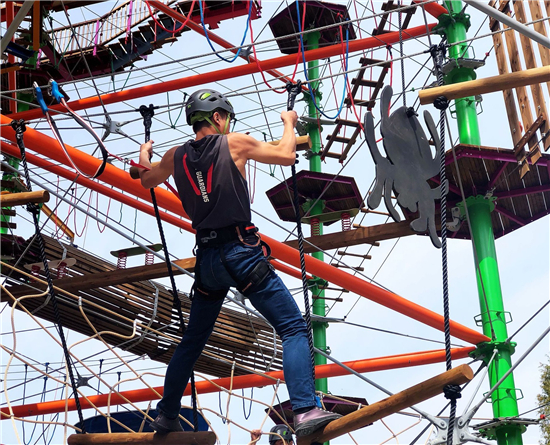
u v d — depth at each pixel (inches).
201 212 183.6
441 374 160.1
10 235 480.7
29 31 566.6
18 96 600.1
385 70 576.1
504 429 513.0
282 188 666.2
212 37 583.5
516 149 548.1
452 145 502.0
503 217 635.5
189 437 202.8
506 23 293.1
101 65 668.1
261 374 496.4
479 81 223.1
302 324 181.5
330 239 530.9
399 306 504.4
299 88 214.2
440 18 579.2
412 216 515.8
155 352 554.3
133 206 503.2
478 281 557.3
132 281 479.5
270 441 387.5
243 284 179.6
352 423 170.1
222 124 197.5
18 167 543.8
